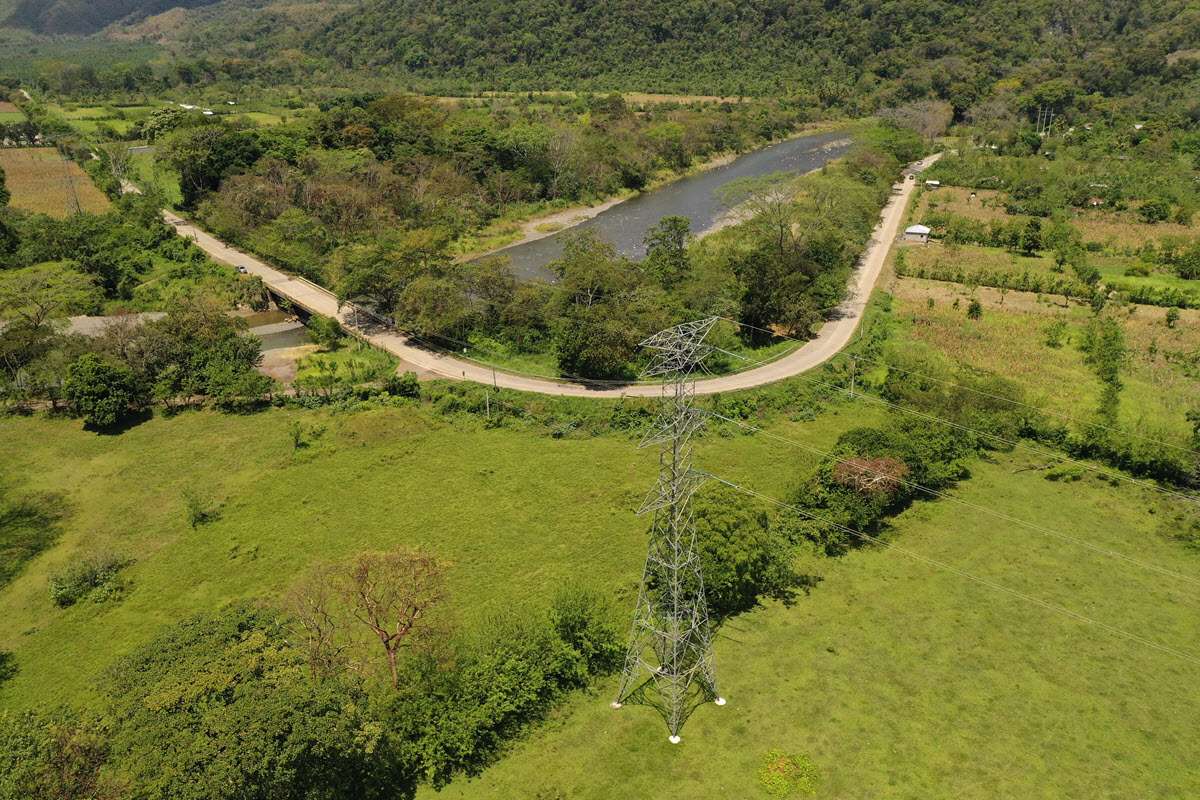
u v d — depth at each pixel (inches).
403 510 2214.6
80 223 4355.3
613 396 2817.4
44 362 2810.0
